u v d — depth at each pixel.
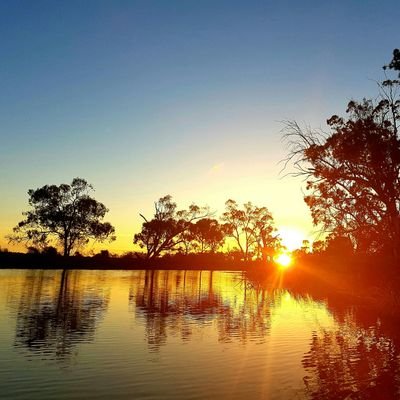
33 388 10.00
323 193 39.16
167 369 11.74
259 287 47.12
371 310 27.30
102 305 24.80
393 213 34.94
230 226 102.69
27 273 53.97
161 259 92.81
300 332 18.05
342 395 10.02
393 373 11.78
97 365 11.96
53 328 17.11
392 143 33.06
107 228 82.56
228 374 11.45
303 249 65.19
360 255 44.09
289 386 10.59
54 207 79.94
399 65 33.47
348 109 36.22
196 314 22.53
